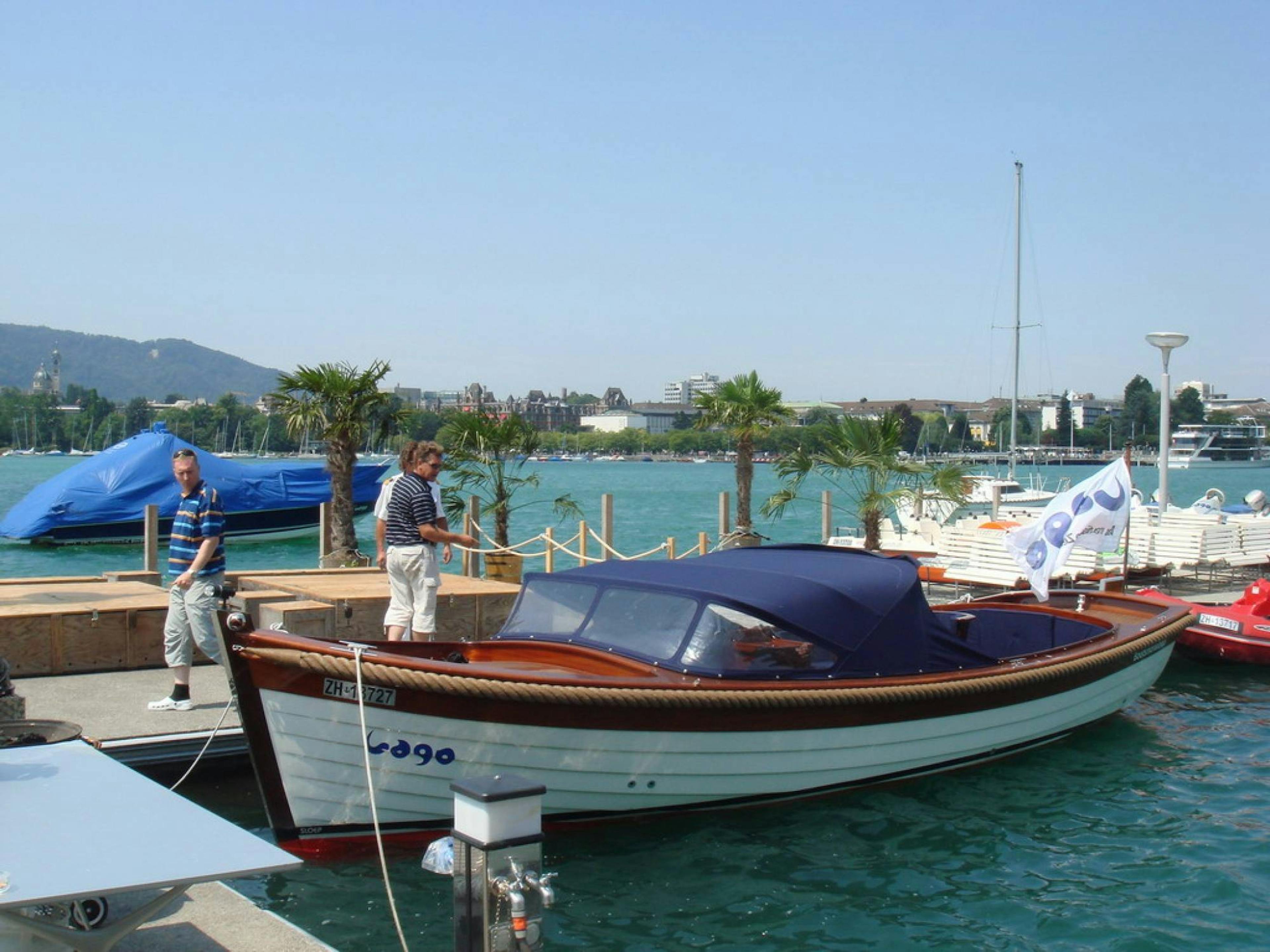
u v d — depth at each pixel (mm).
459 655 9734
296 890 7910
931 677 10234
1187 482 108812
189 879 4402
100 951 4699
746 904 8016
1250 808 10359
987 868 8828
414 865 8367
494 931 4973
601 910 7852
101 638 11688
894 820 9789
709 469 182125
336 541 21031
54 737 7266
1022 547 15320
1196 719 13547
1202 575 21969
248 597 12508
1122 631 13016
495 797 4980
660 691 8609
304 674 7973
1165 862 9008
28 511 36969
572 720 8477
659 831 9328
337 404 20797
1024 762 11648
